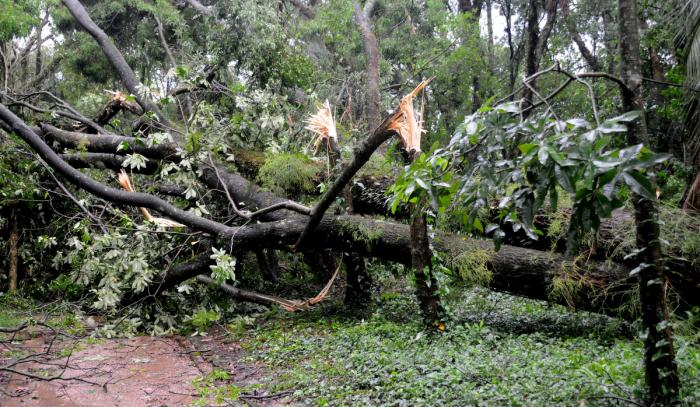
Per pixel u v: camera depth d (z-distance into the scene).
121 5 15.29
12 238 7.86
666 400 2.80
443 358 4.31
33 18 12.36
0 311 6.85
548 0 9.81
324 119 6.50
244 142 7.97
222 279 6.05
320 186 6.52
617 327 4.91
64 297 7.52
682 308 4.57
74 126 8.98
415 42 13.86
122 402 4.15
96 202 8.00
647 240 2.80
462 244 5.55
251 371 4.85
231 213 7.40
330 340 5.36
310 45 14.58
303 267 9.05
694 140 5.21
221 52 9.96
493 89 13.01
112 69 16.66
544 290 5.30
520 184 2.37
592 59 12.41
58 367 4.97
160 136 7.07
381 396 3.81
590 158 2.04
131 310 6.59
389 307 6.73
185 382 4.62
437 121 13.83
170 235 7.20
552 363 3.86
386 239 5.90
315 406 3.77
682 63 5.43
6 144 7.97
